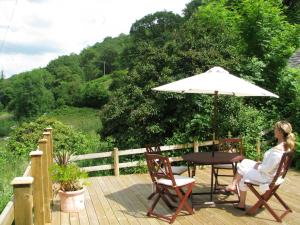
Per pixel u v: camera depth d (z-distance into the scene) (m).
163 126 9.25
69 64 67.69
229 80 5.43
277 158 4.87
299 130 9.80
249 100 11.02
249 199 6.00
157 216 5.18
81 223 4.99
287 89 10.74
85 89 54.88
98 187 6.98
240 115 9.43
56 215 5.33
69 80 61.12
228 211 5.41
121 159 9.38
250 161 5.54
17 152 10.02
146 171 8.38
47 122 11.11
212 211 5.42
